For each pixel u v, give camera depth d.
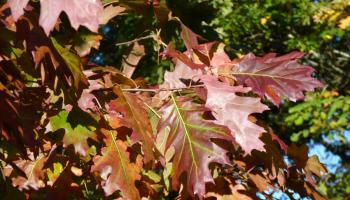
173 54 0.51
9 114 0.40
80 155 0.46
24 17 0.38
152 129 0.48
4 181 0.45
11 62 0.43
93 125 0.45
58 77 0.39
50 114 0.44
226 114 0.46
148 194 0.49
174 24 0.65
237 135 0.46
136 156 0.48
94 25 0.33
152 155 0.45
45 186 0.51
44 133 0.44
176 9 0.71
